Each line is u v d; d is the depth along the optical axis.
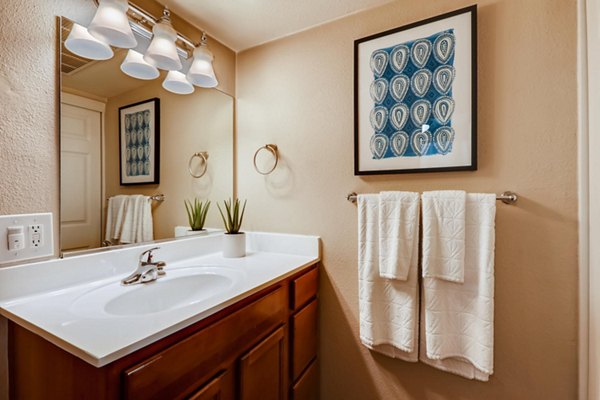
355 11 1.32
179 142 1.35
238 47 1.62
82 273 0.96
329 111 1.39
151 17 1.12
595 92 0.87
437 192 1.08
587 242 0.92
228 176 1.62
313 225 1.43
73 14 0.95
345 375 1.36
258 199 1.59
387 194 1.17
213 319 0.80
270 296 1.04
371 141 1.27
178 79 1.34
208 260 1.35
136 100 1.17
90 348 0.56
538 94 1.00
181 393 0.69
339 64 1.37
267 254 1.47
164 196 1.29
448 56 1.12
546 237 0.99
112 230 1.08
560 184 0.97
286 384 1.14
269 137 1.56
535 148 1.00
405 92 1.20
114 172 1.09
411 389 1.22
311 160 1.44
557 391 0.98
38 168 0.88
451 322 1.07
